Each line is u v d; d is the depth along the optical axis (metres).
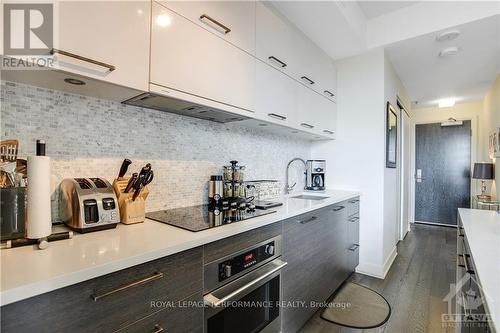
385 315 1.98
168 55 1.18
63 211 1.14
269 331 1.44
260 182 2.23
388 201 2.98
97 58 0.96
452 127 5.15
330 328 1.82
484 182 4.50
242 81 1.58
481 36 2.40
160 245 0.92
